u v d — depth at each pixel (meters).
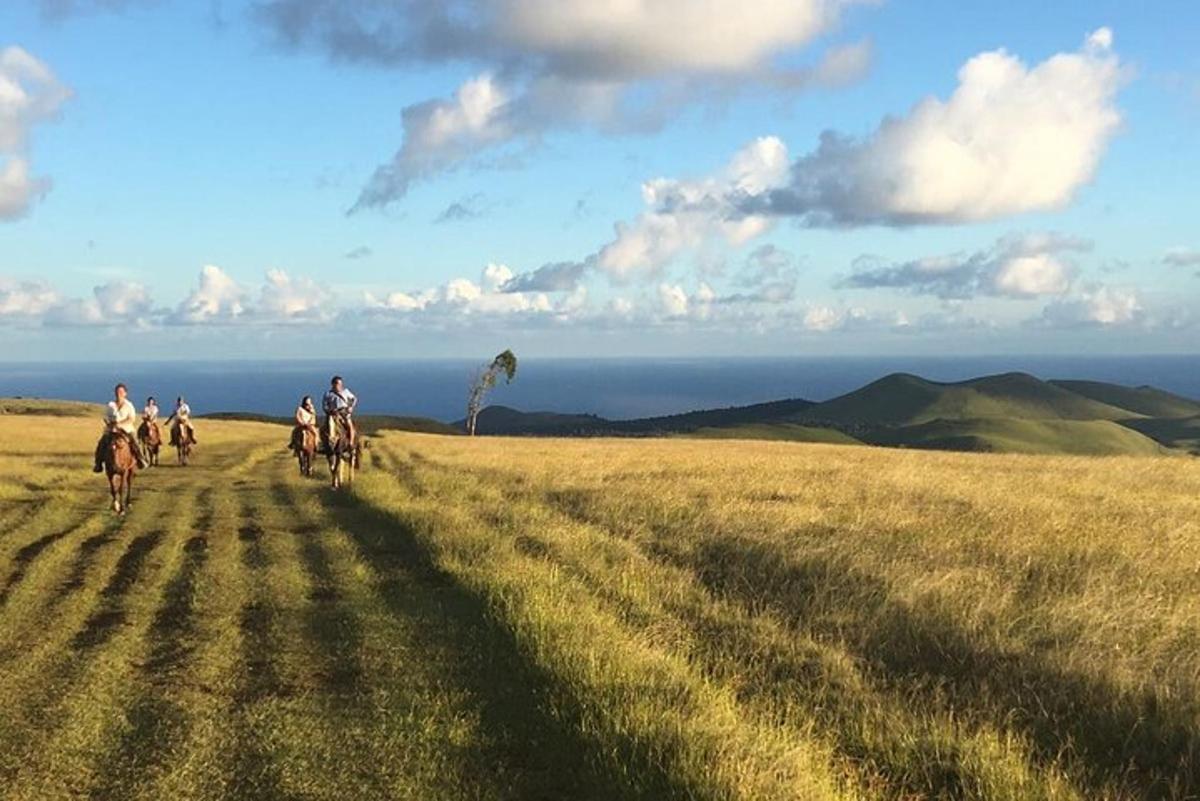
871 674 8.21
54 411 89.25
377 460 35.94
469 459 33.84
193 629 9.90
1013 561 12.06
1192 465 30.14
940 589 10.27
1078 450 169.88
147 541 15.70
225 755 6.45
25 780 6.04
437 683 7.96
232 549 14.95
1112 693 7.26
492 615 9.85
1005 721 6.94
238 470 31.19
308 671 8.39
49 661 8.67
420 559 13.83
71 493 22.30
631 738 6.19
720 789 5.34
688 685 7.31
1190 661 7.90
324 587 12.00
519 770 6.18
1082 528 14.77
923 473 25.94
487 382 102.06
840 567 11.66
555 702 7.15
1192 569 11.77
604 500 18.91
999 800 5.64
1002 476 25.56
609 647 8.20
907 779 6.09
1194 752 6.30
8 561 13.63
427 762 6.29
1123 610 9.44
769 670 8.34
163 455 38.09
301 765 6.25
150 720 7.12
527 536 14.90
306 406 29.31
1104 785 5.89
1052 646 8.62
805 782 5.53
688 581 11.64
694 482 22.92
